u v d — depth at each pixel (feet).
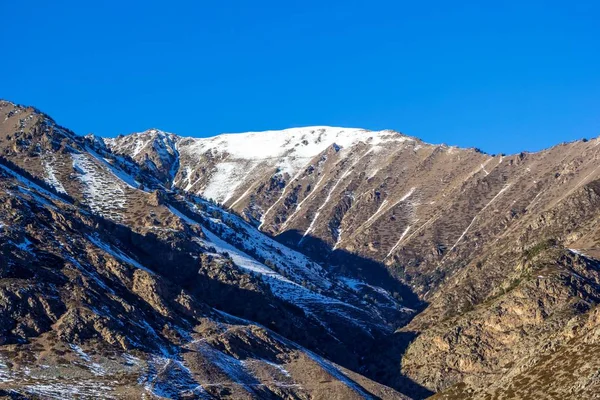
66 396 540.52
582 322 528.22
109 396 556.10
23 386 543.39
